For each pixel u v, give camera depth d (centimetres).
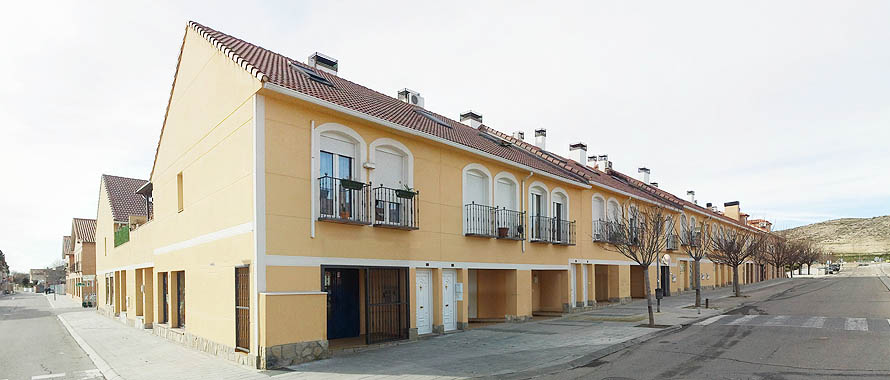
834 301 2148
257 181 1002
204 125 1280
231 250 1094
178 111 1484
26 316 2917
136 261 1973
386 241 1254
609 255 2275
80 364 1234
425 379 860
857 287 3095
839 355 988
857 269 7462
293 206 1056
